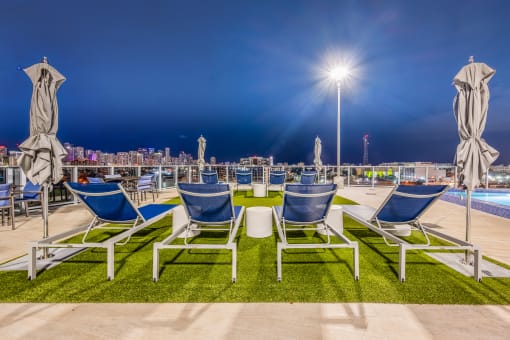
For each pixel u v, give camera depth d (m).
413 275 2.28
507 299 1.87
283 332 1.53
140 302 1.84
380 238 3.49
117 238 2.29
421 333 1.52
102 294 1.94
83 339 1.47
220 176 10.73
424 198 2.63
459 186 2.64
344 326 1.58
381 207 2.78
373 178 10.06
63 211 5.20
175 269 2.41
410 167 9.52
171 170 9.70
